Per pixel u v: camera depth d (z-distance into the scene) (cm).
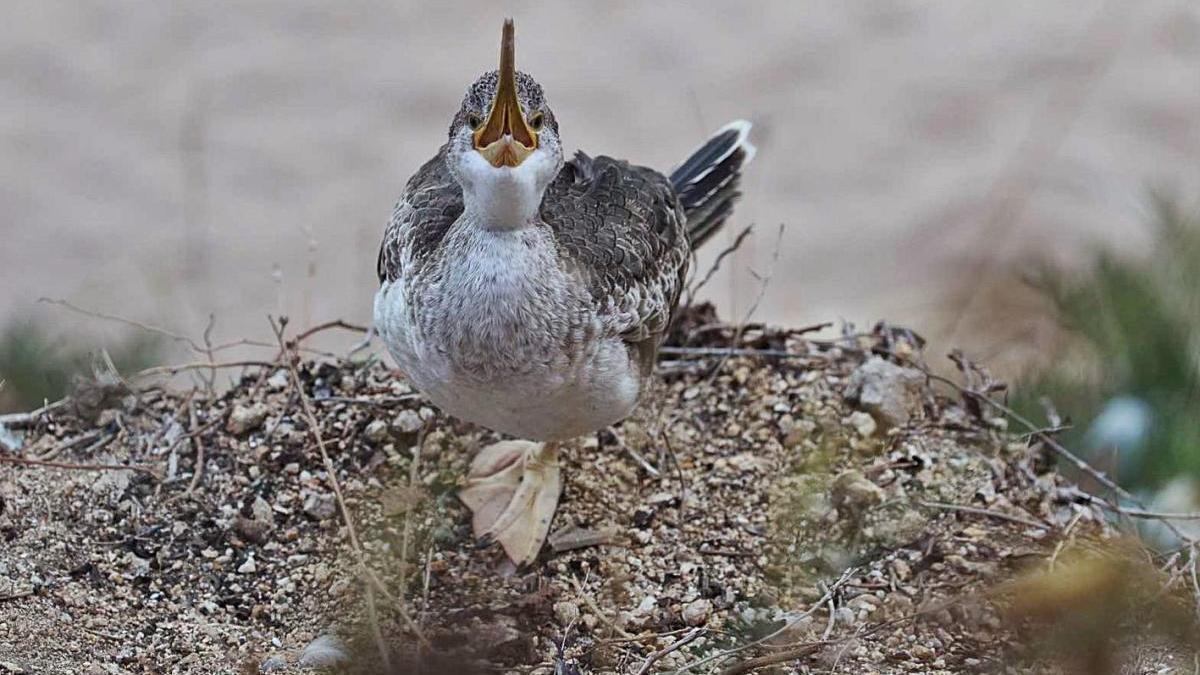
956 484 1105
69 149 1917
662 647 961
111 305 1623
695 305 1252
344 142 1953
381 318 995
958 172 1903
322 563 1025
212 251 1748
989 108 2022
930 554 1041
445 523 1061
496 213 922
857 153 1952
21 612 957
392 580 1008
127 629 961
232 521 1050
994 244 1767
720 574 1026
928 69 2102
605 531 1055
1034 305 1616
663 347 1203
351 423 1121
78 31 2158
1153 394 1355
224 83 2059
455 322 938
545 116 943
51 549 1017
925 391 1188
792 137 1958
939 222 1817
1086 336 1455
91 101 2012
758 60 2119
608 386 974
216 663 938
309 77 2072
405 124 1984
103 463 1092
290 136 1945
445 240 956
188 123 1966
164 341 1495
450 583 1012
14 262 1728
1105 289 1487
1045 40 2173
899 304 1658
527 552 1031
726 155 1209
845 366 1208
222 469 1089
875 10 2258
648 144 1920
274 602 997
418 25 2206
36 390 1342
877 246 1783
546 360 942
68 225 1792
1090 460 1270
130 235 1773
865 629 970
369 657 933
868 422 1147
